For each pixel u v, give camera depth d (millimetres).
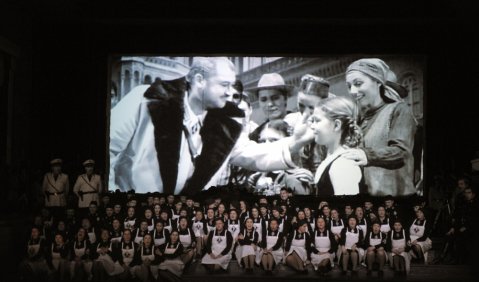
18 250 14977
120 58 20688
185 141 20422
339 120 20234
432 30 20312
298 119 20328
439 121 20219
